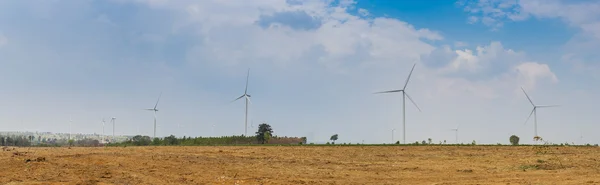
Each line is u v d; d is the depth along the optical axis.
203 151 40.97
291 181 23.38
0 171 24.39
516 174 26.08
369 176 25.80
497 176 25.42
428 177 25.31
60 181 21.58
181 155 36.06
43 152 37.78
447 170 28.44
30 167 25.97
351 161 33.78
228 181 23.05
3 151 39.34
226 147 48.59
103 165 27.72
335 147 48.06
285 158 35.38
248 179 23.91
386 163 32.47
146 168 27.06
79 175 23.66
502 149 44.34
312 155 38.09
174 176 24.39
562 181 22.62
